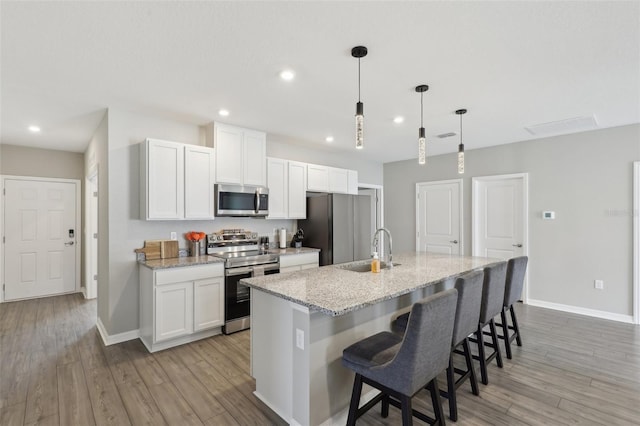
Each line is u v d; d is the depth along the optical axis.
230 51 2.13
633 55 2.18
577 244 4.20
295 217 4.51
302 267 4.18
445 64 2.32
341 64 2.32
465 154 5.26
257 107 3.22
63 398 2.28
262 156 4.08
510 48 2.10
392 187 6.30
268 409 2.16
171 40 1.99
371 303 1.76
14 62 2.26
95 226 5.00
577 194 4.20
